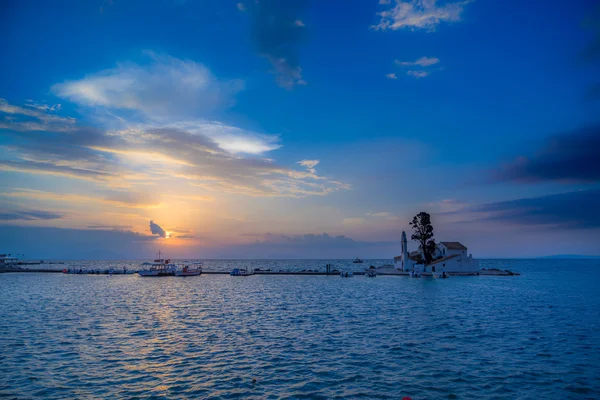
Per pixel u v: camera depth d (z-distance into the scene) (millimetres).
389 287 90250
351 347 30266
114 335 34344
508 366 25266
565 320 42500
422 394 20531
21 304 56281
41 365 25125
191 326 39156
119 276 142375
